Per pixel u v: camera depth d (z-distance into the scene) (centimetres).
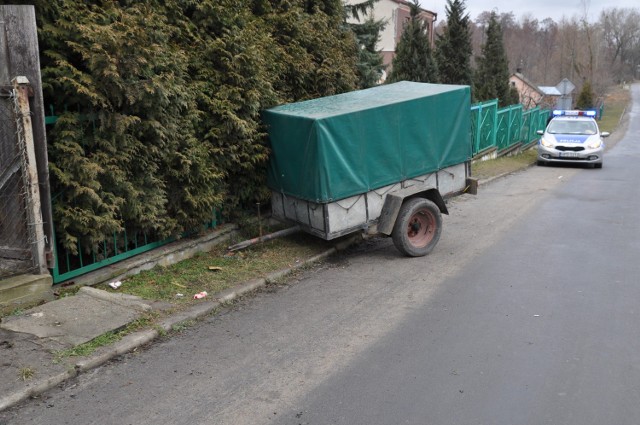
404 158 791
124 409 391
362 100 814
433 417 378
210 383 428
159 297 599
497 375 436
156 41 640
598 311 569
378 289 652
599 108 5641
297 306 599
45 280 556
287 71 913
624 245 843
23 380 413
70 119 560
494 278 686
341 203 735
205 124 743
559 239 885
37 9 550
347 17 1509
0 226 552
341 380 431
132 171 641
